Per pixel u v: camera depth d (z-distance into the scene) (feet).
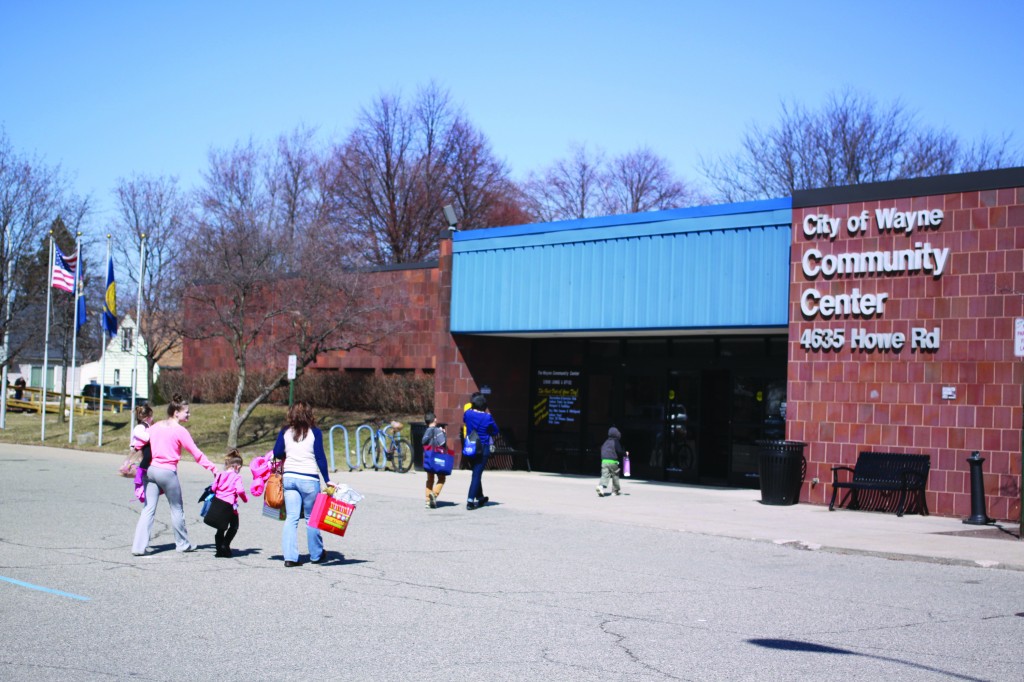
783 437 75.46
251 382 124.47
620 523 52.49
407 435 97.25
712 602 31.99
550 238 78.23
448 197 195.83
